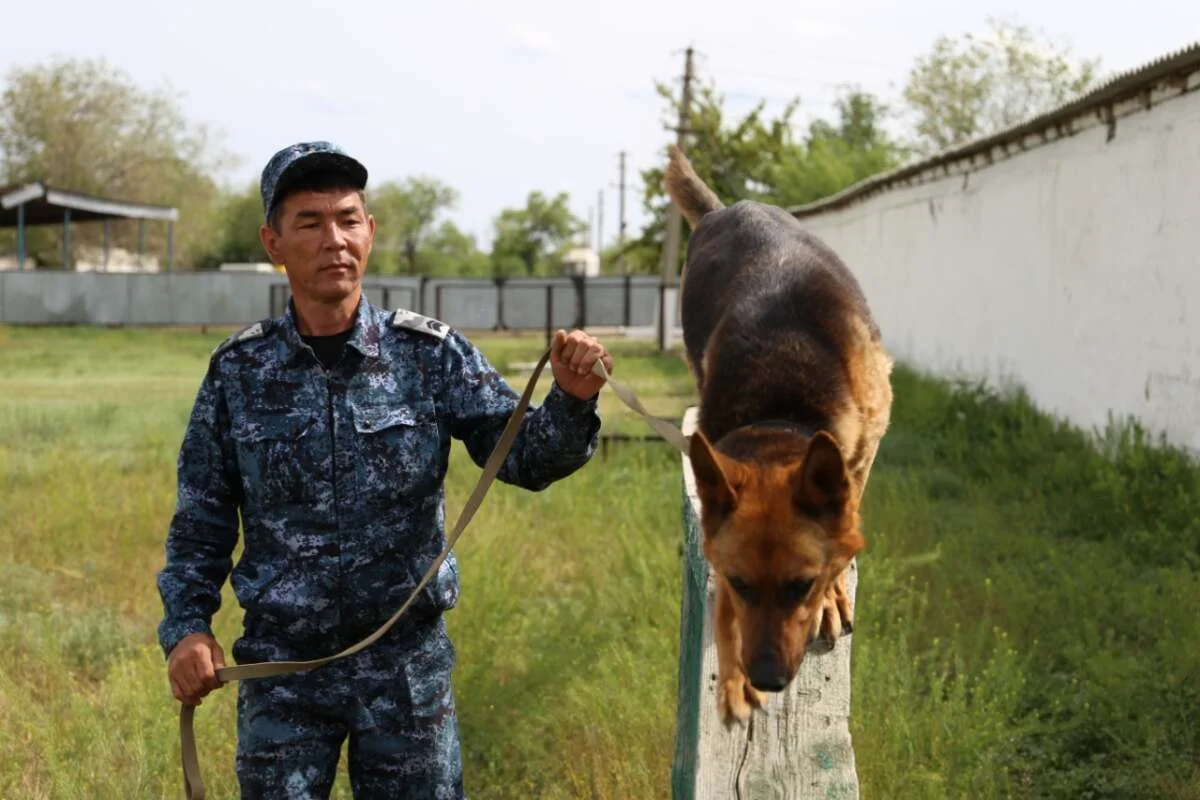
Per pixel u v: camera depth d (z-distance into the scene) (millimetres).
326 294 2730
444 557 2740
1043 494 8984
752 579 3119
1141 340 9648
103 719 4734
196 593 2777
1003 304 13234
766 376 3965
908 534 7473
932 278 16219
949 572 6875
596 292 38969
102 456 10859
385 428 2752
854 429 3982
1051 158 11711
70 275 37781
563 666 5125
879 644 5023
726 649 3330
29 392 18000
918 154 38062
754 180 39375
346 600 2740
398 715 2764
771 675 3008
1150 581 6676
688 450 3191
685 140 36750
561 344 2646
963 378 14648
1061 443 10383
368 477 2738
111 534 7902
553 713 4879
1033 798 4418
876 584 5637
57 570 7141
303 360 2746
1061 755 4680
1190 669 5004
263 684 2748
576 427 2707
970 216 14500
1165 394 9234
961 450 10820
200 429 2795
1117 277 10133
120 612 6500
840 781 3016
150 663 5039
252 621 2816
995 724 4469
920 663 5473
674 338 30656
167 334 35719
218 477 2809
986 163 13766
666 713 4484
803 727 3168
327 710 2750
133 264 57188
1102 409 10438
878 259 19469
